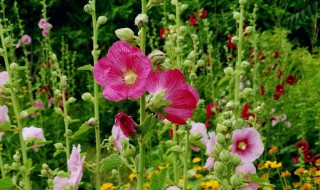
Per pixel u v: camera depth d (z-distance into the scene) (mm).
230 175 1022
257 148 1427
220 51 4176
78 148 1562
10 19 4422
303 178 2262
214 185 1979
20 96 3414
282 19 4570
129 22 4332
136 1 4270
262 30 4625
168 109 935
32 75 4355
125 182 2840
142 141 975
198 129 1630
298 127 3053
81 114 3730
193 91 958
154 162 2443
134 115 3779
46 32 3434
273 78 3506
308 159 2461
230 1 4383
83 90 4141
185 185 1532
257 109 1789
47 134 3184
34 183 2953
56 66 1929
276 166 2232
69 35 4316
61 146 1872
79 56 4305
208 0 4352
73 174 1568
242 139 1429
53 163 3061
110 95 914
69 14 4387
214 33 4273
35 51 4289
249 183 1341
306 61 4152
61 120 3438
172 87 924
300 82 3777
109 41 4344
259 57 3312
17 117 1660
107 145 1655
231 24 4254
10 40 1646
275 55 3600
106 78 924
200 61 1675
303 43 5059
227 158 1007
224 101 3061
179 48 1801
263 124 2914
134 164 1048
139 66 905
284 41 3812
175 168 1592
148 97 945
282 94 3234
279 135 3109
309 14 3637
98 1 4332
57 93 1899
